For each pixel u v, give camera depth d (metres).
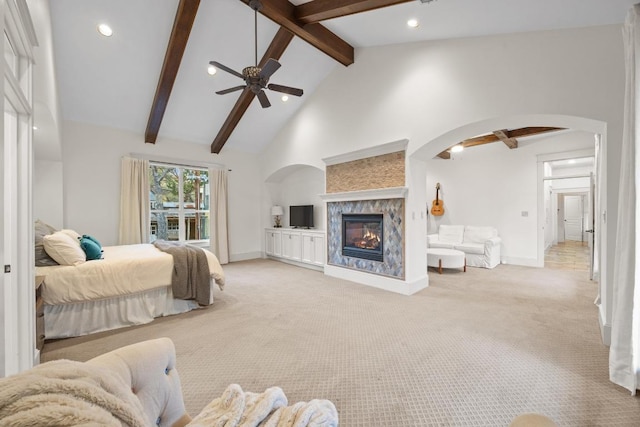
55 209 4.39
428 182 7.34
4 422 0.50
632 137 1.82
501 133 5.08
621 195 1.92
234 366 2.11
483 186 6.44
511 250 6.05
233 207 6.58
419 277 4.10
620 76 2.46
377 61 4.24
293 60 4.64
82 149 4.70
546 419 0.73
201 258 3.39
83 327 2.71
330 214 5.12
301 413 0.93
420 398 1.73
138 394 0.89
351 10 3.11
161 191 5.71
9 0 1.34
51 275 2.53
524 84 2.93
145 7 3.37
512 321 2.90
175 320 3.05
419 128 3.75
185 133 5.66
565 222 11.05
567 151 5.38
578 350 2.29
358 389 1.82
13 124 1.78
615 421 1.54
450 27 3.14
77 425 0.53
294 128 5.86
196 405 1.68
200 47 4.02
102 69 3.96
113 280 2.81
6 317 1.76
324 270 5.21
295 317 3.08
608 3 2.21
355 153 4.49
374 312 3.21
